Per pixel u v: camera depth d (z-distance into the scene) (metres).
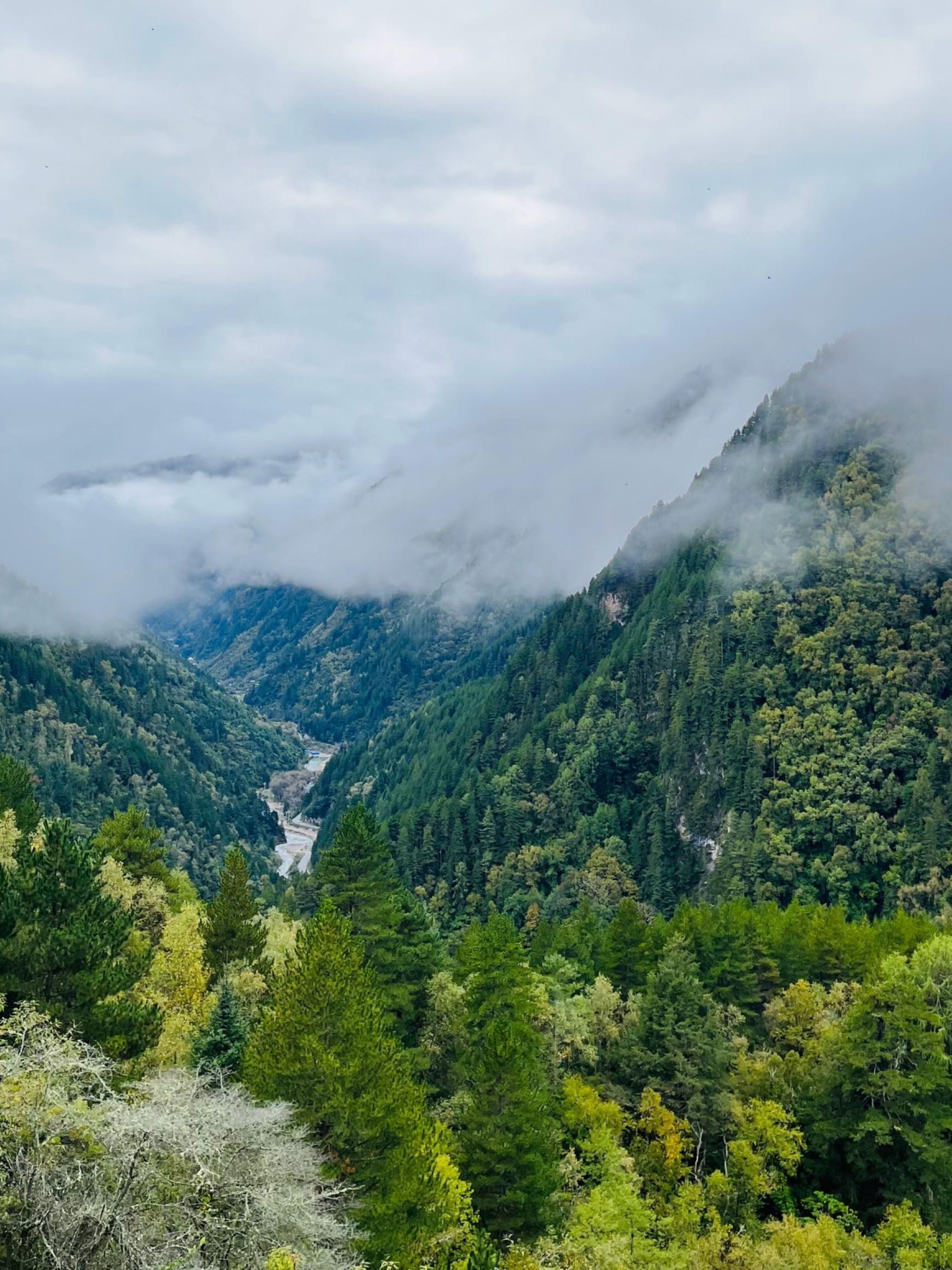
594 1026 70.81
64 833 39.84
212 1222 25.05
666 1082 62.12
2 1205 22.36
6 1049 24.98
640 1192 55.47
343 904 63.62
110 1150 24.33
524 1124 47.38
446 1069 62.41
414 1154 38.47
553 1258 43.88
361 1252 34.75
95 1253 22.83
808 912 111.00
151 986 57.00
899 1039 61.38
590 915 109.69
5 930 37.56
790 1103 65.25
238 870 65.38
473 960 66.00
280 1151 28.31
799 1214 60.28
